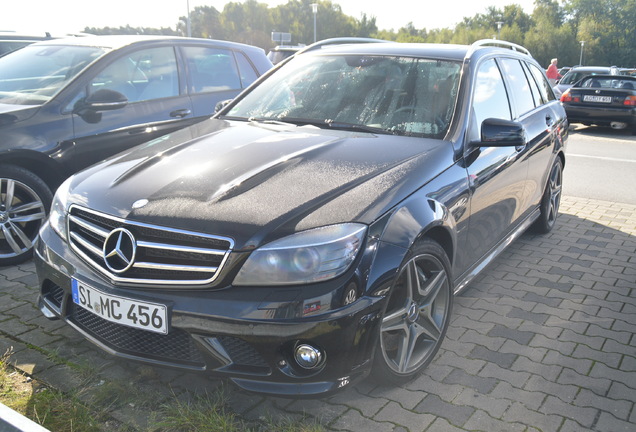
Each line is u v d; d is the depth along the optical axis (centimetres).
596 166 927
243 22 11050
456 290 334
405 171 283
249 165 281
